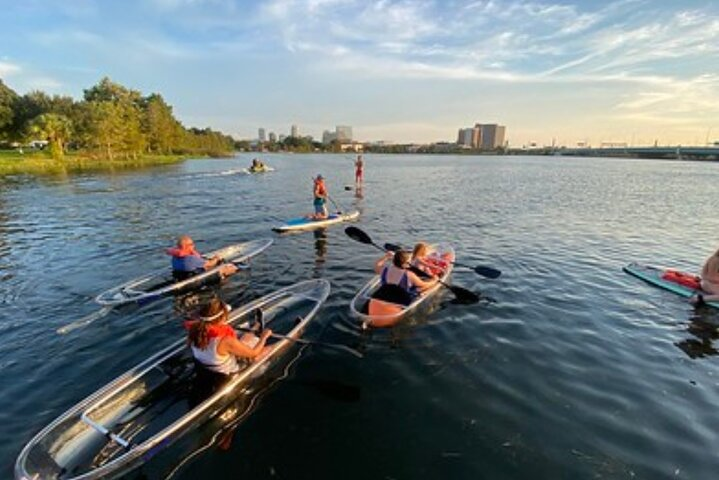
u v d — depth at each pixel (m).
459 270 9.04
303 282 7.30
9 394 4.59
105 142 52.50
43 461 3.45
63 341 5.80
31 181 29.72
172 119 80.62
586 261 9.98
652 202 21.73
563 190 27.94
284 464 3.65
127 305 6.94
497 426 4.12
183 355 4.96
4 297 7.46
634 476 3.49
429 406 4.44
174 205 18.97
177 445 3.86
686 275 8.21
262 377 4.95
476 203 20.59
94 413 4.04
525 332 6.09
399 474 3.54
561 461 3.66
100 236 12.52
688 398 4.57
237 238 12.23
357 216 16.08
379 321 6.01
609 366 5.22
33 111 57.78
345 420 4.23
